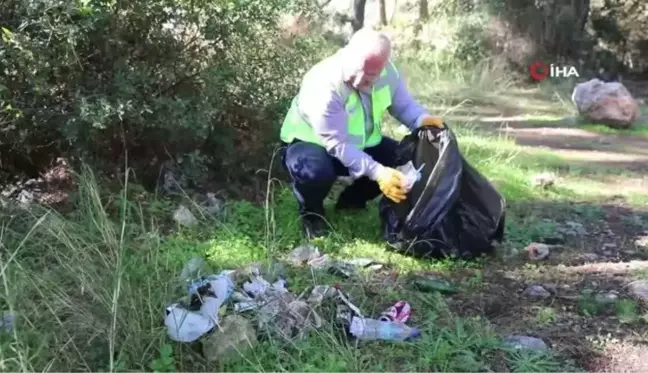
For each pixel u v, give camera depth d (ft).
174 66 16.96
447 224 14.40
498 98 35.81
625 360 11.13
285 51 18.95
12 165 16.72
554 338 11.69
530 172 21.24
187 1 17.02
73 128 15.49
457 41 41.19
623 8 43.06
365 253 14.60
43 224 12.62
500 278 13.89
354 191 16.16
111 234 12.25
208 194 16.89
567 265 14.66
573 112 32.40
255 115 18.49
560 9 41.93
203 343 10.48
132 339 10.22
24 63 14.88
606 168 22.59
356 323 11.32
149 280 11.18
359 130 14.75
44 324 10.29
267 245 13.64
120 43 16.07
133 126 16.78
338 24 38.73
